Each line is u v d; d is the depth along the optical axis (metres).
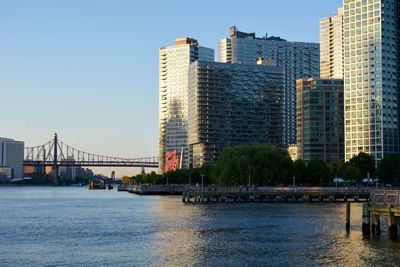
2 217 170.12
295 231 116.06
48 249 98.56
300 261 82.31
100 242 106.62
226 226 127.62
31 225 142.50
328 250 90.69
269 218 145.00
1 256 91.38
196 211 175.25
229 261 83.19
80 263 84.50
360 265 78.75
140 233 119.50
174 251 93.00
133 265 82.12
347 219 111.00
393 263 79.56
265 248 94.06
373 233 103.62
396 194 96.31
